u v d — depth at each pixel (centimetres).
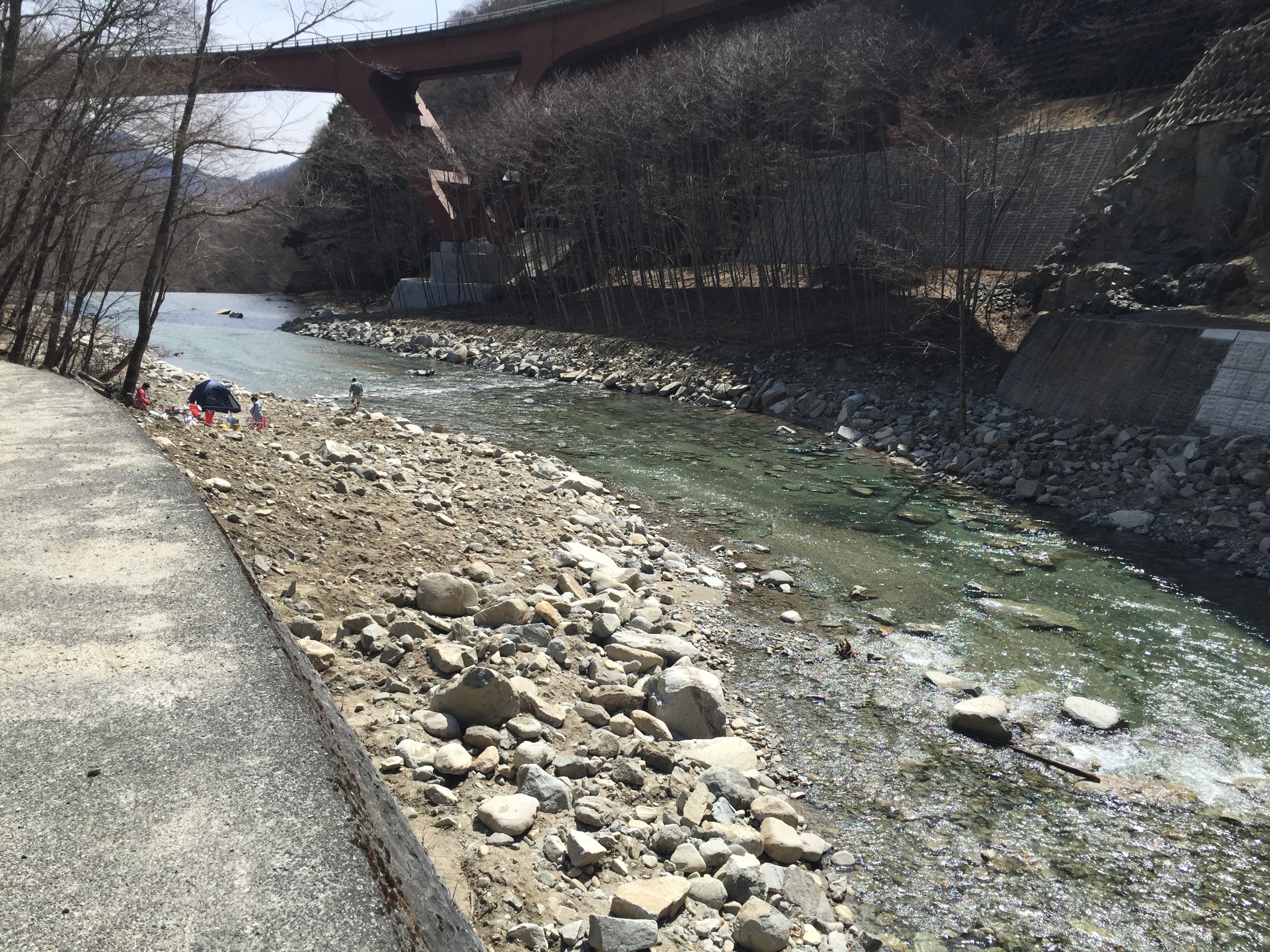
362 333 5134
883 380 2719
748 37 3903
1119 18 3903
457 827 501
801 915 512
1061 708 872
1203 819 688
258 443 1262
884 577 1262
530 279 5353
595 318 4475
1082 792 718
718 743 702
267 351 4169
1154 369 1902
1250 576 1317
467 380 3453
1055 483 1781
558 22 4966
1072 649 1023
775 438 2372
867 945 508
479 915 436
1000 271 3259
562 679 735
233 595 248
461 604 822
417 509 1111
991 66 2908
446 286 5900
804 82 3441
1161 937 550
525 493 1405
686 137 3875
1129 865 624
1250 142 2320
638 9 4678
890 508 1667
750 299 3922
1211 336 1806
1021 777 736
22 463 407
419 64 5409
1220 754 793
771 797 624
